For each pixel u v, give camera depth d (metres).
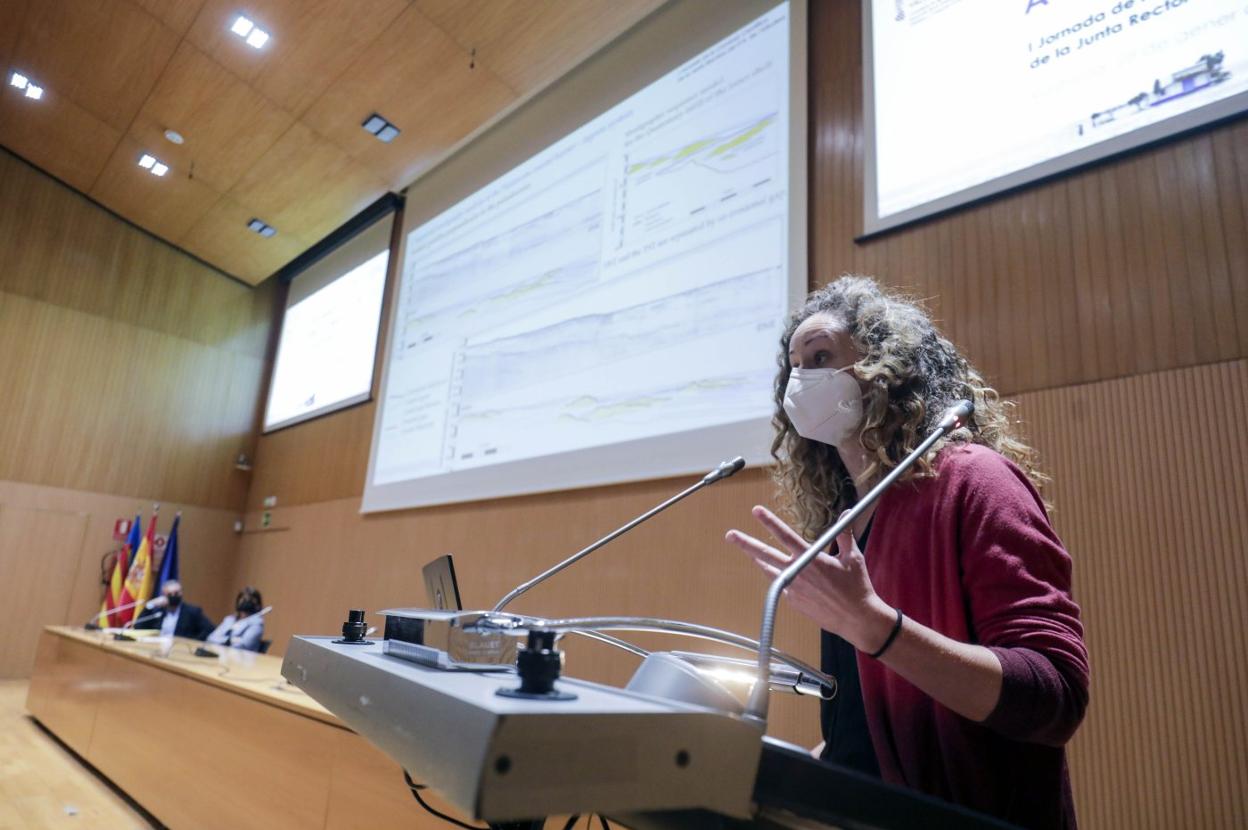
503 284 3.95
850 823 0.46
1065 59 2.10
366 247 5.61
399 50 3.97
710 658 0.69
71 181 5.95
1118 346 1.89
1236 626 1.60
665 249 3.09
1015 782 0.66
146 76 4.56
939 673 0.55
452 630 0.60
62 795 2.92
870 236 2.42
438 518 3.96
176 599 4.28
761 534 2.51
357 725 0.59
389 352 4.81
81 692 3.58
